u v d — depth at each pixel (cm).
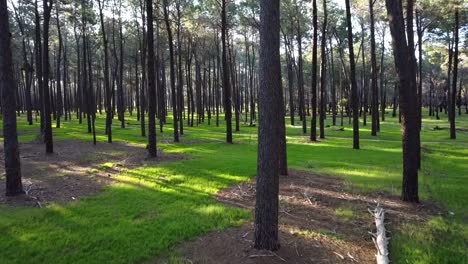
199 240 735
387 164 1641
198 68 4816
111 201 1005
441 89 6862
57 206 957
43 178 1332
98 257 666
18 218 861
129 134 3219
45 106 1983
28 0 2831
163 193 1090
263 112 651
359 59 5650
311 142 2631
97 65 5062
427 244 700
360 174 1391
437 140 2773
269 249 661
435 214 901
